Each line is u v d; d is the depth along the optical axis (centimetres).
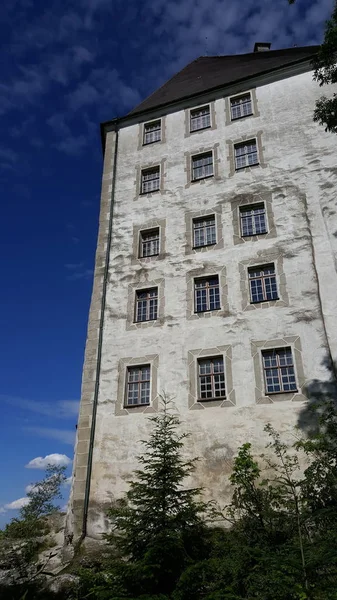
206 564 853
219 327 1708
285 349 1598
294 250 1756
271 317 1655
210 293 1814
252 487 1239
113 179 2277
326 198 1825
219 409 1565
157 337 1777
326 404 1370
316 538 923
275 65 2344
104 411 1702
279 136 2053
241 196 1962
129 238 2069
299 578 687
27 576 1205
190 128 2292
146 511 1007
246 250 1827
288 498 1155
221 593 780
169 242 1981
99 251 2081
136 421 1639
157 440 1210
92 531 1489
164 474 1077
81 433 1680
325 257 1711
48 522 1766
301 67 2197
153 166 2239
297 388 1508
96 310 1928
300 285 1678
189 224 1991
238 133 2145
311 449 1247
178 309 1806
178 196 2092
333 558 673
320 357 1530
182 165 2180
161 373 1700
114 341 1834
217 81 2464
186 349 1711
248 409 1529
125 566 906
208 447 1514
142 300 1911
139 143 2369
